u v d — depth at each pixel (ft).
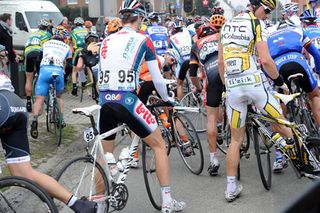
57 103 22.75
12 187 10.82
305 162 14.40
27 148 11.22
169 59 27.63
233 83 14.43
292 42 18.52
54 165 19.51
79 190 11.93
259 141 15.61
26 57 30.04
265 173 15.88
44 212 10.59
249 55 14.25
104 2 36.99
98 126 13.38
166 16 63.41
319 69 19.02
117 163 13.19
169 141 17.94
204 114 24.32
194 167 18.26
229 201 15.14
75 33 41.19
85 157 12.31
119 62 12.75
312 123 17.67
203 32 19.66
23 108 11.03
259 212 14.24
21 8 65.36
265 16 14.60
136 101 12.78
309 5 27.17
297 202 3.97
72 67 41.78
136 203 15.31
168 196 13.44
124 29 13.39
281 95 14.56
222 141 19.45
